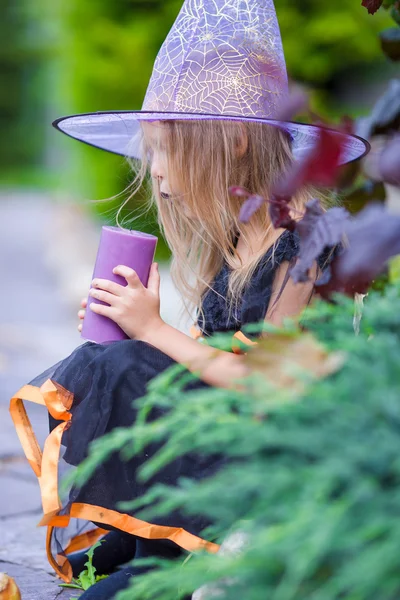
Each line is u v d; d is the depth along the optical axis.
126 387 2.17
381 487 1.08
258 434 1.16
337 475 1.07
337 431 1.12
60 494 2.15
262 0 2.52
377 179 2.48
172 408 2.10
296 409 1.18
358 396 1.16
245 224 2.45
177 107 2.43
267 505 1.15
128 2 10.96
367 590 1.04
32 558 2.79
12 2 41.97
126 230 2.43
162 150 2.48
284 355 1.33
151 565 2.17
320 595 1.06
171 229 2.58
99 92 11.40
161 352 2.23
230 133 2.43
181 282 2.60
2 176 41.84
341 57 9.09
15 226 20.95
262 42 2.48
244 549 1.30
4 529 3.08
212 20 2.46
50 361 6.62
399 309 1.37
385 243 1.37
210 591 1.39
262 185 2.48
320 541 1.00
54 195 27.28
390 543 1.00
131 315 2.29
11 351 6.93
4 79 43.19
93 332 2.35
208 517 2.05
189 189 2.46
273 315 2.27
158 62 2.53
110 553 2.53
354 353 1.27
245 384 1.32
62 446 2.27
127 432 1.37
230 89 2.42
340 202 2.52
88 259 11.95
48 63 42.47
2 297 10.35
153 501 2.08
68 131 2.91
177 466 2.08
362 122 2.57
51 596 2.45
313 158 1.44
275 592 1.12
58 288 11.39
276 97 2.48
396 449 1.06
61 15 12.76
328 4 8.96
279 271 2.30
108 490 2.13
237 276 2.37
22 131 43.88
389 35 2.65
